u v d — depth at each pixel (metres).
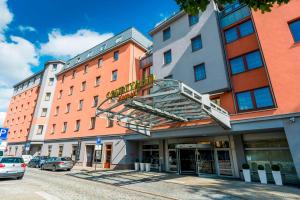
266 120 11.99
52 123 32.16
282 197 8.39
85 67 30.78
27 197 7.98
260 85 13.45
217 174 15.23
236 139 14.77
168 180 13.35
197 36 18.17
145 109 12.86
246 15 15.62
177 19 20.53
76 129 27.56
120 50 26.19
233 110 14.23
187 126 15.74
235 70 15.16
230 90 14.73
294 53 11.83
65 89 32.81
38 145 34.38
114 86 24.67
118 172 18.14
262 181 12.13
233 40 15.97
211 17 17.48
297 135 10.66
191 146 16.38
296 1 12.61
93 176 15.59
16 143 40.00
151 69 23.14
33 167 25.08
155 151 20.25
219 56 15.80
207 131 14.51
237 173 14.16
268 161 13.06
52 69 38.72
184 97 10.20
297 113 10.84
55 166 19.53
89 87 28.30
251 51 14.61
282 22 12.79
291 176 11.99
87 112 26.88
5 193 8.67
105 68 27.12
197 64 17.16
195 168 16.81
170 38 20.59
